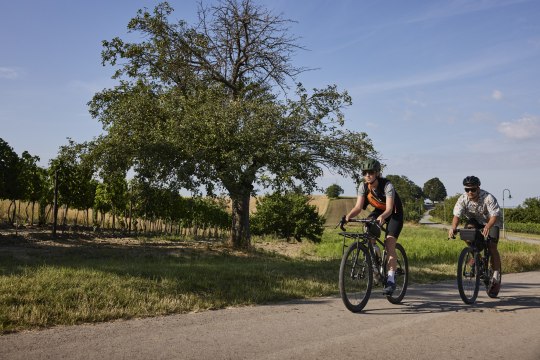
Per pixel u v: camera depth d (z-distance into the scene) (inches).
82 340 154.1
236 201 709.9
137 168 620.1
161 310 206.8
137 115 657.6
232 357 136.6
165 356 136.8
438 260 574.9
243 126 620.7
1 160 808.3
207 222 1311.5
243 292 257.1
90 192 959.0
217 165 625.0
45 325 174.7
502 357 139.9
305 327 177.0
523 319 196.7
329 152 668.7
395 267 224.4
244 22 746.2
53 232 762.2
